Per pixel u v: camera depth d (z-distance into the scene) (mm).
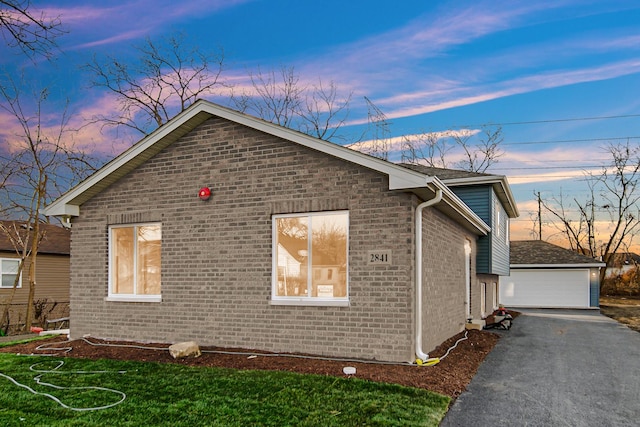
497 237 18422
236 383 6852
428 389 6773
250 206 9406
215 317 9547
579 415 6121
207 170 9883
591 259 29125
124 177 10766
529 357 10133
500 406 6402
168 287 10078
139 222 10531
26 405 6035
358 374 7266
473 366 8805
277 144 9234
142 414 5684
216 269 9617
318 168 8852
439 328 10156
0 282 21156
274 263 9172
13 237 21812
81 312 11016
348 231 8539
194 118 9836
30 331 15875
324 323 8562
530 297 29359
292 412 5691
